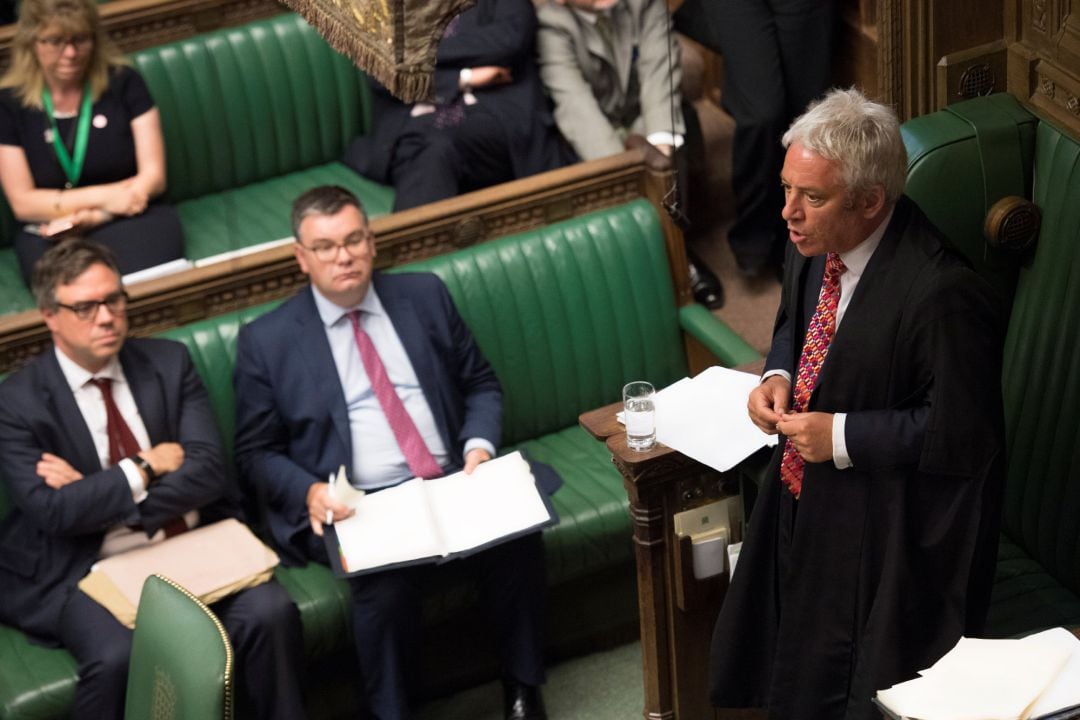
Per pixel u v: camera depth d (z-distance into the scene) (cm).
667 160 622
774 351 439
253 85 728
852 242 388
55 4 641
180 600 418
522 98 696
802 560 421
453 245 615
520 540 555
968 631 414
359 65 266
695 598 484
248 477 575
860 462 396
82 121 668
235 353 589
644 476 460
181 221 710
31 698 529
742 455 451
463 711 592
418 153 700
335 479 562
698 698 505
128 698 436
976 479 394
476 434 577
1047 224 472
